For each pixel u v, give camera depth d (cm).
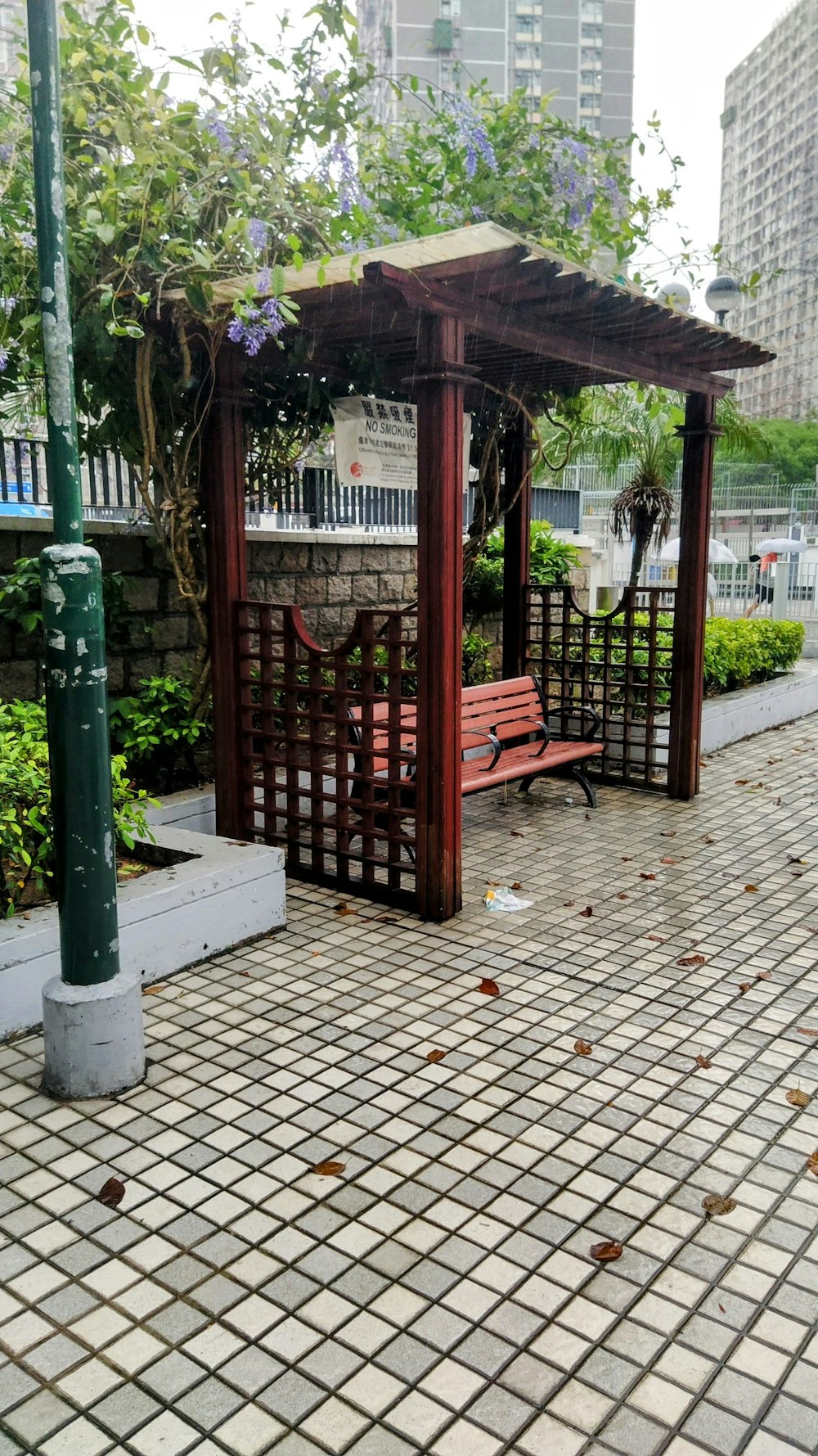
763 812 691
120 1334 231
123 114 460
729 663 961
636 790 752
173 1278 249
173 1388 217
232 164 482
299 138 525
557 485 1378
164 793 588
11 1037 366
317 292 445
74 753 310
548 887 534
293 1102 326
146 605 623
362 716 502
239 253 481
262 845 478
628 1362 224
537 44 7194
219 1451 202
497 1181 286
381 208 594
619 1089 336
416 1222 269
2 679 553
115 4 469
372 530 848
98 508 631
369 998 401
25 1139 305
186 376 498
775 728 1023
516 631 778
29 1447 203
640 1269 252
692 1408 212
